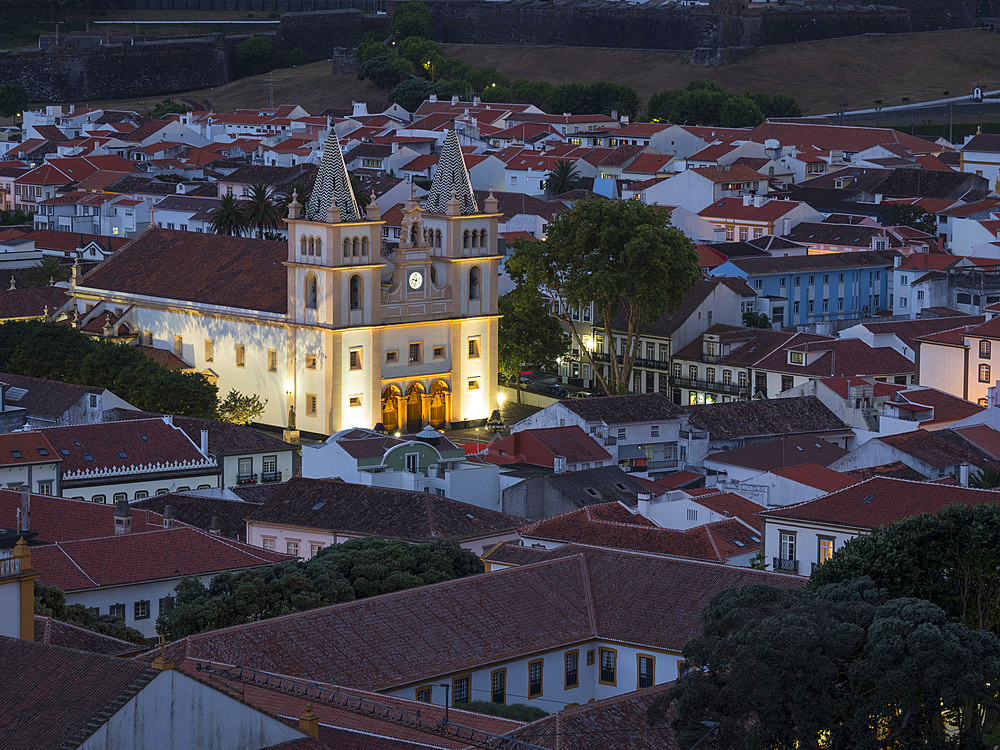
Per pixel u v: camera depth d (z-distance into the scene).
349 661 126.69
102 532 176.12
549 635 135.75
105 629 146.75
